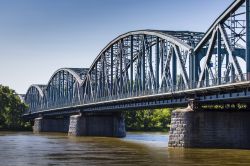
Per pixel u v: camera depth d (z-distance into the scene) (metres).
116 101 104.69
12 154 63.44
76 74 155.50
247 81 58.53
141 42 102.62
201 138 69.06
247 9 62.50
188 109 71.06
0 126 190.62
